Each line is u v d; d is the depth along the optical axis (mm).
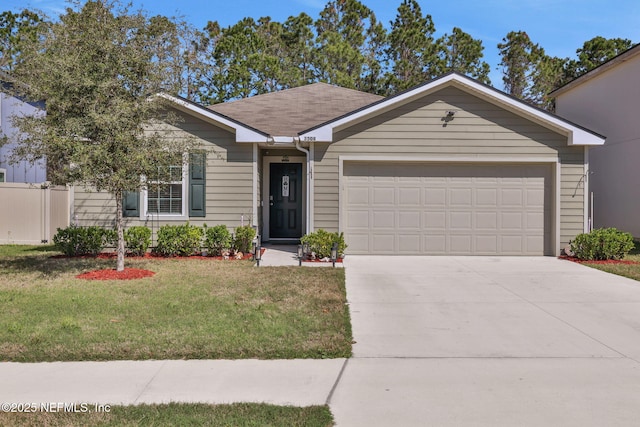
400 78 30656
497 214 12562
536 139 12344
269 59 27875
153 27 9297
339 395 4445
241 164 12672
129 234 12031
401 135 12305
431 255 12523
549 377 4883
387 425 3898
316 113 15336
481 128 12344
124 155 8594
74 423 3865
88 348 5441
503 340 6012
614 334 6246
